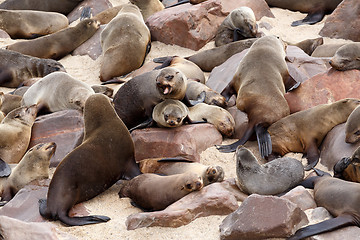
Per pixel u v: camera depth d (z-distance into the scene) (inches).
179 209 700.7
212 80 1160.2
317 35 1352.1
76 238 669.3
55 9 1659.7
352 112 824.3
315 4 1450.5
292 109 970.7
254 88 964.0
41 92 1105.4
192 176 727.1
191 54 1334.9
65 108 1071.6
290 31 1380.4
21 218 756.6
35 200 785.6
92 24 1435.8
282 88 991.0
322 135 880.3
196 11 1339.8
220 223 692.7
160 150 911.0
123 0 1706.4
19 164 856.3
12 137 941.2
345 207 657.6
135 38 1300.4
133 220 702.5
